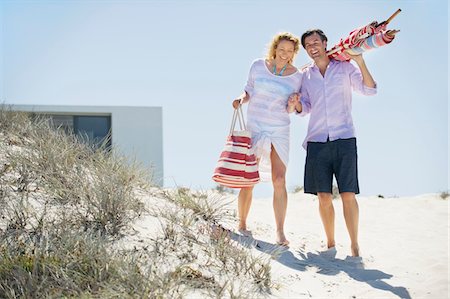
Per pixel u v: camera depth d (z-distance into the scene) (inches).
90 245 168.1
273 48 243.4
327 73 238.7
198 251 189.6
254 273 182.5
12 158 223.0
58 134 259.1
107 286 151.6
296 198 374.0
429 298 187.8
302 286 187.3
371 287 195.2
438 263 225.1
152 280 158.6
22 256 161.9
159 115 680.4
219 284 169.3
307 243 249.4
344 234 280.1
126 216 200.8
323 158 238.1
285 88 240.1
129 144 666.8
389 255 241.3
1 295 148.8
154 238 190.5
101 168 229.5
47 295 146.1
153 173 256.5
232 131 238.1
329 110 237.1
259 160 243.0
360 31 227.6
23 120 275.1
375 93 237.5
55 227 181.3
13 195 199.0
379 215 331.6
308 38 240.5
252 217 279.7
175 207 229.6
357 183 233.5
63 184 211.2
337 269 213.8
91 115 661.9
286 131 241.6
